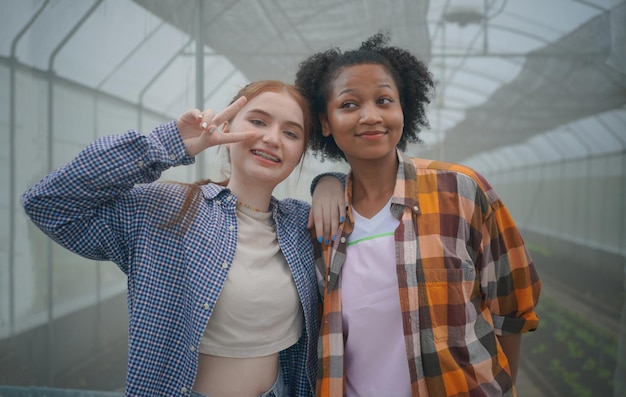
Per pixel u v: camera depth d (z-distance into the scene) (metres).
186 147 1.63
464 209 1.75
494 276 1.84
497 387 1.70
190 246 1.65
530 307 1.90
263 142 1.79
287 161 1.84
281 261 1.85
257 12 4.66
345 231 1.85
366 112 1.73
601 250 6.45
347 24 4.90
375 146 1.75
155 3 4.43
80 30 4.42
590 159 7.43
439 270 1.68
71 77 4.51
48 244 4.55
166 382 1.62
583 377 5.47
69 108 4.52
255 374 1.73
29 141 4.41
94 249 1.64
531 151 10.14
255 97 1.84
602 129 6.31
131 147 1.56
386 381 1.73
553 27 5.18
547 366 5.79
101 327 4.88
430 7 4.85
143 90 4.71
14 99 4.33
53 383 4.59
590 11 5.00
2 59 4.26
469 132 8.50
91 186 1.53
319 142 2.30
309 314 1.86
